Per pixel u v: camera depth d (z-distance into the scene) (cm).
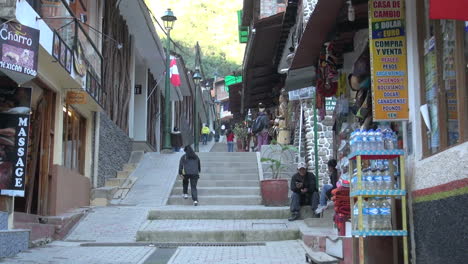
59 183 1119
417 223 599
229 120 5466
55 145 1120
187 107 3553
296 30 1609
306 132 1558
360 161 626
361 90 816
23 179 845
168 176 1628
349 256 692
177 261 827
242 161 1781
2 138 848
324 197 1158
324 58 938
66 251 893
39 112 1093
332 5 741
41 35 863
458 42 504
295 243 1009
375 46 649
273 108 2539
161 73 2311
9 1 742
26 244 879
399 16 653
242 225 1138
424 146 605
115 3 1653
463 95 494
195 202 1375
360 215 619
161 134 2597
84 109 1361
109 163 1569
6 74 779
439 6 422
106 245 977
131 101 1922
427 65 602
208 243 1020
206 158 1797
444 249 523
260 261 822
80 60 1126
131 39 1934
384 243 652
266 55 1928
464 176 480
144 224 1140
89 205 1362
